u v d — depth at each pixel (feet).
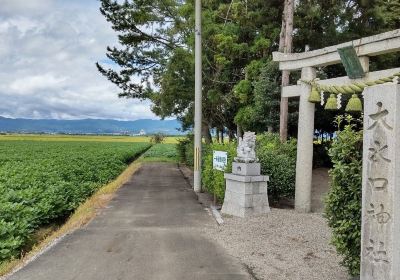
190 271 22.67
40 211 38.27
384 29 63.16
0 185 45.68
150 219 37.11
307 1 62.39
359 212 17.98
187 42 73.72
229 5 68.64
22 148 153.48
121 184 66.23
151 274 22.18
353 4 64.69
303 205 38.99
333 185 19.06
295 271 22.41
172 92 76.64
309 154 38.99
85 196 53.88
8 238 29.71
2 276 22.68
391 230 14.67
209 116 82.74
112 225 34.53
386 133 14.92
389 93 14.83
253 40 66.03
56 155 106.22
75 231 32.27
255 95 60.08
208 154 52.54
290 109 62.18
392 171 14.69
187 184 66.95
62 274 22.22
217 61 65.05
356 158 18.43
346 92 28.22
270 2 63.77
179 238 30.07
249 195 37.17
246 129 67.87
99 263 24.12
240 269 22.98
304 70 38.47
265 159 42.22
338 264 23.30
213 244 28.40
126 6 77.61
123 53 87.10
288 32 48.44
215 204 44.78
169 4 81.00
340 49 31.81
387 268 14.76
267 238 29.60
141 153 190.49
